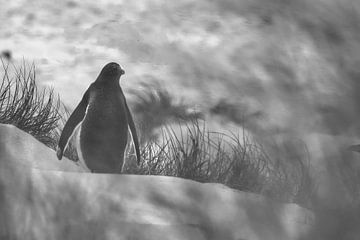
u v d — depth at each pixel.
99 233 19.78
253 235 20.25
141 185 23.94
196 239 20.84
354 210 15.06
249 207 17.08
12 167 23.95
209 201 23.06
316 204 15.64
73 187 22.52
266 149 16.70
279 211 17.28
